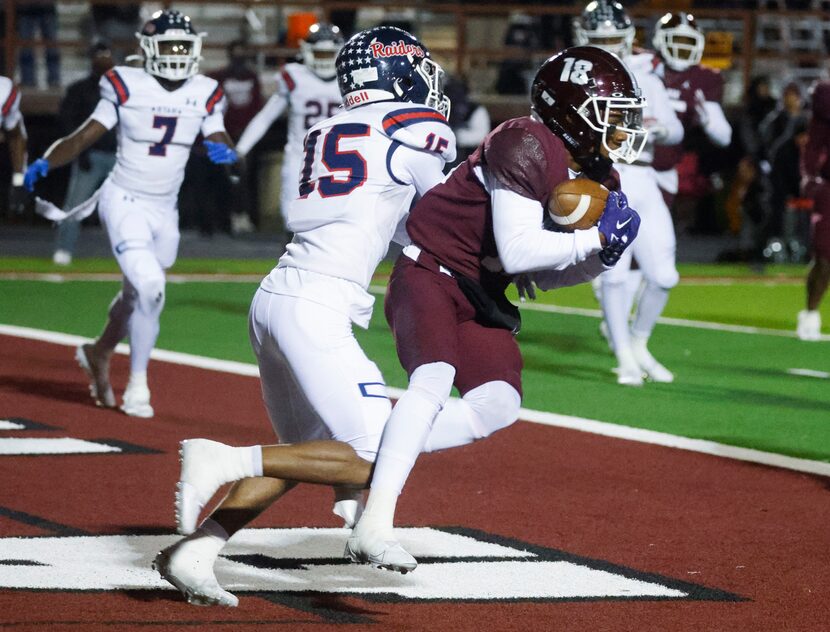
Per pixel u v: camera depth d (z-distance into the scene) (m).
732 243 33.97
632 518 9.31
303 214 7.50
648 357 15.57
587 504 9.69
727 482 10.48
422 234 7.62
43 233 32.34
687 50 15.77
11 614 6.93
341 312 7.32
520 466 10.91
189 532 6.96
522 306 22.56
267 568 7.93
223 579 7.70
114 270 25.48
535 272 7.86
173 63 12.83
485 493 9.97
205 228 32.19
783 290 25.78
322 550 8.34
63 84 35.03
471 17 35.75
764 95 30.80
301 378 7.24
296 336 7.23
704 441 12.03
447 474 10.58
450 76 30.89
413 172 7.51
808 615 7.25
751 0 37.81
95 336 17.84
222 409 13.13
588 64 7.58
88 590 7.40
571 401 14.02
